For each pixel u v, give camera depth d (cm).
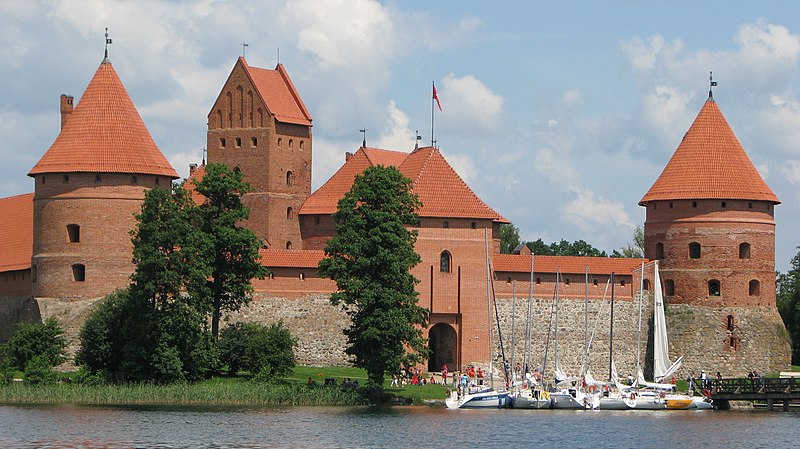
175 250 13900
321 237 16938
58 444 11106
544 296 16112
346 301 13838
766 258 16638
